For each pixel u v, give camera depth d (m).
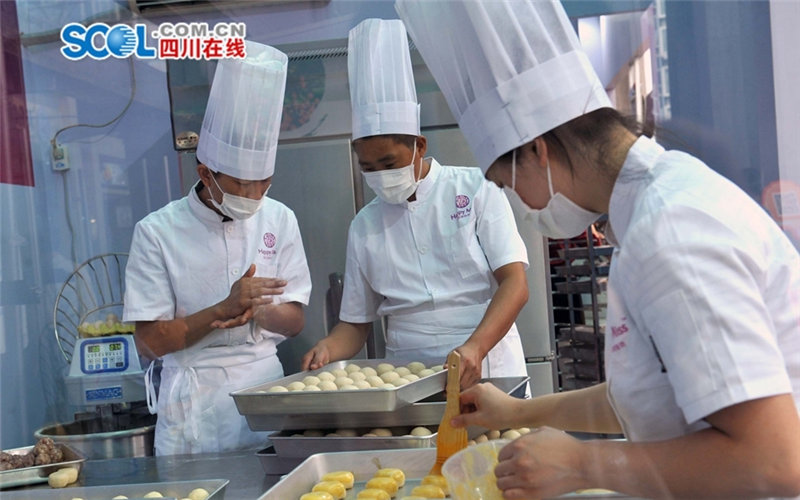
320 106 2.02
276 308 1.58
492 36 0.77
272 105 1.45
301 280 1.68
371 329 1.83
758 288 0.65
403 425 1.18
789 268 0.68
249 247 1.60
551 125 0.75
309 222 2.11
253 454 1.29
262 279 1.51
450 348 1.58
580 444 0.71
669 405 0.70
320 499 0.95
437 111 1.93
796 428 0.61
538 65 0.76
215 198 1.53
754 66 1.23
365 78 1.46
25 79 1.86
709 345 0.61
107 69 1.86
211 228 1.58
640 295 0.66
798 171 1.23
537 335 1.99
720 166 1.28
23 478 1.15
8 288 1.86
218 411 1.49
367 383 1.32
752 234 0.65
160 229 1.58
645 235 0.65
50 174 1.93
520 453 0.73
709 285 0.62
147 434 1.47
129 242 1.96
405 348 1.62
